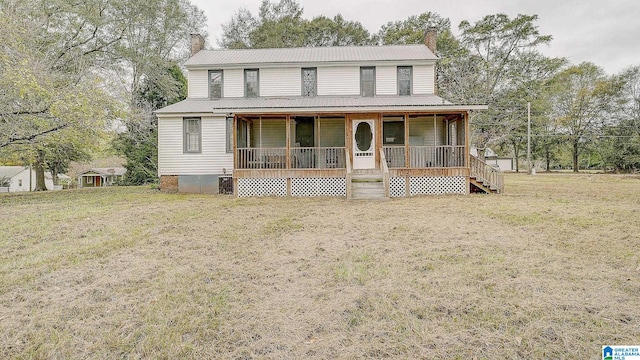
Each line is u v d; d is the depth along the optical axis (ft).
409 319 10.11
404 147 41.60
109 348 8.81
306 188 42.24
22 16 38.55
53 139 42.01
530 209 28.60
